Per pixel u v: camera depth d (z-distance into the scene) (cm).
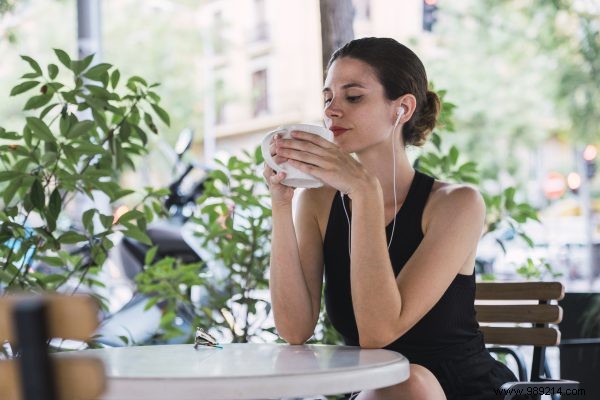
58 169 252
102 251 262
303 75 1720
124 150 270
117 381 130
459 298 201
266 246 299
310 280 215
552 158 1395
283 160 179
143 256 454
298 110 1706
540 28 1088
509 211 313
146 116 268
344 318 210
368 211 182
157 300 306
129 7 1488
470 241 199
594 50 1016
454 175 306
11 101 1184
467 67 1247
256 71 1702
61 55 254
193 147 1577
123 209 479
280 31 1727
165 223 481
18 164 247
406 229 203
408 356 200
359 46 207
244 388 130
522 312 228
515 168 1316
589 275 1191
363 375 142
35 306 89
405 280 191
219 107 1648
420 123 214
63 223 345
